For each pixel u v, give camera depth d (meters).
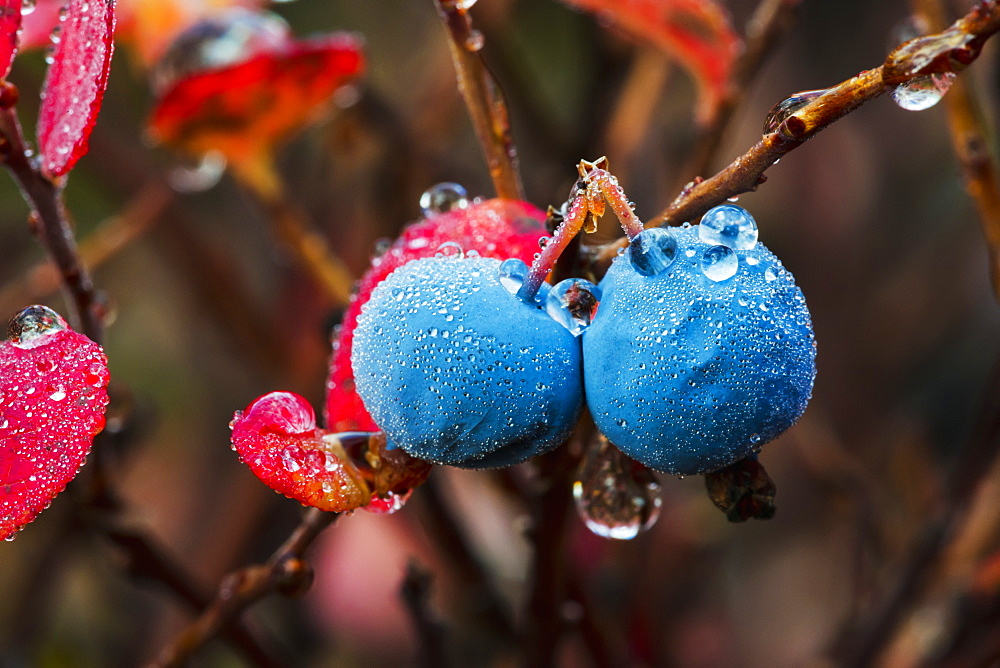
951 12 0.13
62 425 0.10
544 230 0.10
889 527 0.17
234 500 0.18
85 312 0.11
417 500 0.14
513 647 0.14
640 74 0.16
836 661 0.15
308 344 0.16
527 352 0.10
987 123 0.13
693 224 0.10
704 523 0.19
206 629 0.12
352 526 0.19
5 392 0.09
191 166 0.17
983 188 0.12
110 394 0.12
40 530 0.16
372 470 0.10
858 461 0.19
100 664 0.18
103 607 0.18
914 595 0.14
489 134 0.10
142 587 0.13
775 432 0.10
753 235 0.10
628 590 0.17
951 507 0.14
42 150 0.10
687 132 0.17
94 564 0.18
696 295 0.09
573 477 0.11
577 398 0.10
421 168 0.17
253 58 0.13
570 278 0.10
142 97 0.18
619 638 0.16
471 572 0.14
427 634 0.13
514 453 0.10
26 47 0.13
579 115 0.17
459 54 0.10
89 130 0.10
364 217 0.17
